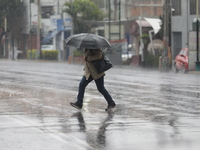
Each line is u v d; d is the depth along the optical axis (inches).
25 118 982.4
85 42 1085.1
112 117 1007.6
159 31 4200.3
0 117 993.5
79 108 1109.7
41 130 848.3
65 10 5290.4
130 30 4527.6
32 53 5925.2
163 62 3073.3
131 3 5821.9
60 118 987.9
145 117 1005.8
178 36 4429.1
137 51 4616.1
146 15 5836.6
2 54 7003.0
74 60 4471.0
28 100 1298.0
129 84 1846.7
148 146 723.4
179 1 4333.2
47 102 1254.9
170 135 807.1
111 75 2500.0
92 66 1101.1
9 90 1585.9
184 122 939.3
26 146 718.5
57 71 2834.6
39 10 5674.2
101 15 5492.1
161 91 1552.7
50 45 6166.3
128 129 863.7
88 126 896.3
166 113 1060.5
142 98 1350.9
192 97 1370.6
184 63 2908.5
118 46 4419.3
